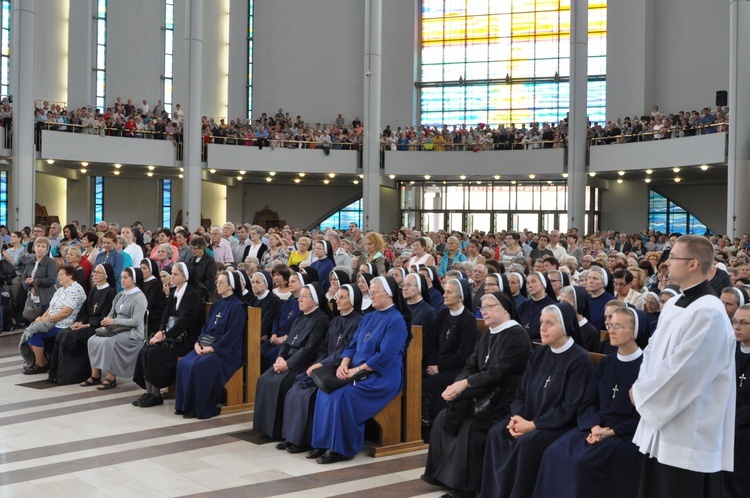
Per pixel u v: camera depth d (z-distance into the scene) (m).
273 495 5.65
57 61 29.16
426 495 5.68
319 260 11.01
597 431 4.88
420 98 33.62
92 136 24.27
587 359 5.23
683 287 3.82
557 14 31.89
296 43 33.69
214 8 32.75
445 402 7.17
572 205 25.84
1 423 7.71
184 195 25.66
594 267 8.11
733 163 21.05
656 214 29.84
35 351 10.04
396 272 8.73
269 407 7.20
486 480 5.43
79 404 8.54
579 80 25.45
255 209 32.81
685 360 3.65
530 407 5.45
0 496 5.59
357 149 28.25
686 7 29.33
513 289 8.39
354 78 33.59
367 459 6.60
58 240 13.95
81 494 5.65
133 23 30.89
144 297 9.61
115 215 29.91
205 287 9.55
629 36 30.09
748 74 20.98
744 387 5.13
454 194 30.78
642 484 3.93
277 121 29.42
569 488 4.80
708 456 3.71
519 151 27.02
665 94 29.75
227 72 33.19
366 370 6.64
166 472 6.19
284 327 8.78
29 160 22.50
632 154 24.70
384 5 33.31
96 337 9.40
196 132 25.58
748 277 9.38
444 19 33.31
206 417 8.00
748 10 20.95
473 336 7.16
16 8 22.33
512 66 32.50
